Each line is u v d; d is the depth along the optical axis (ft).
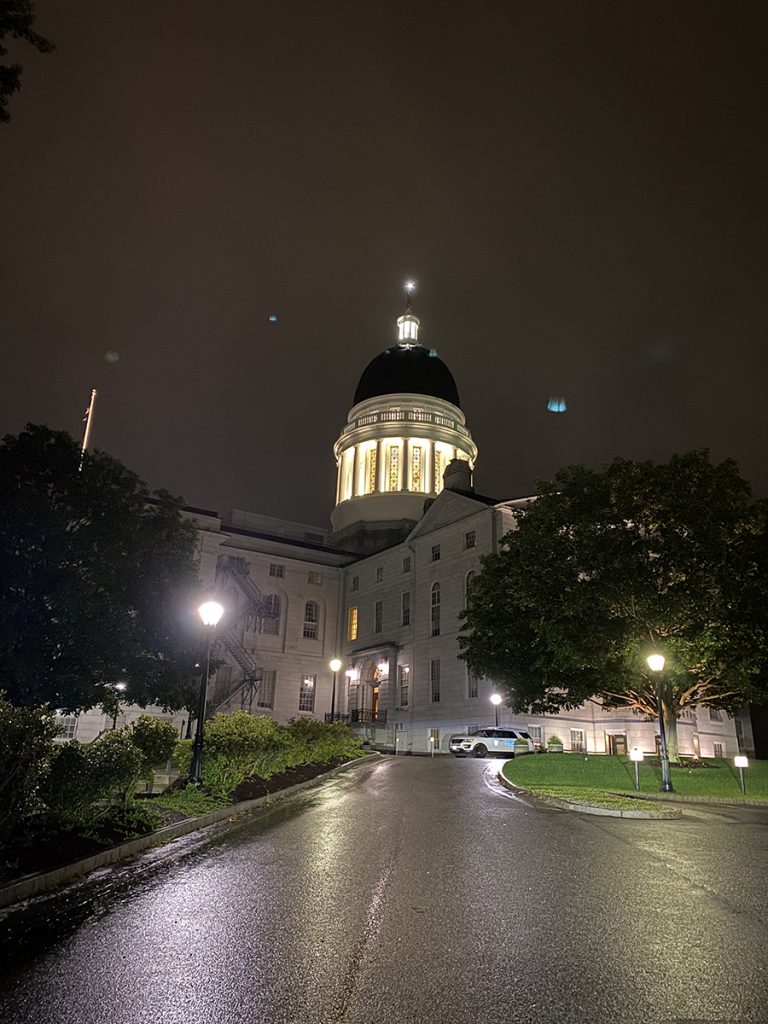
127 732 50.55
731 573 85.40
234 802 53.06
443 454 238.27
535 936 22.56
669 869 33.17
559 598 90.94
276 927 23.20
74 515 65.77
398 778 78.28
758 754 171.32
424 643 171.22
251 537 198.90
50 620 63.77
